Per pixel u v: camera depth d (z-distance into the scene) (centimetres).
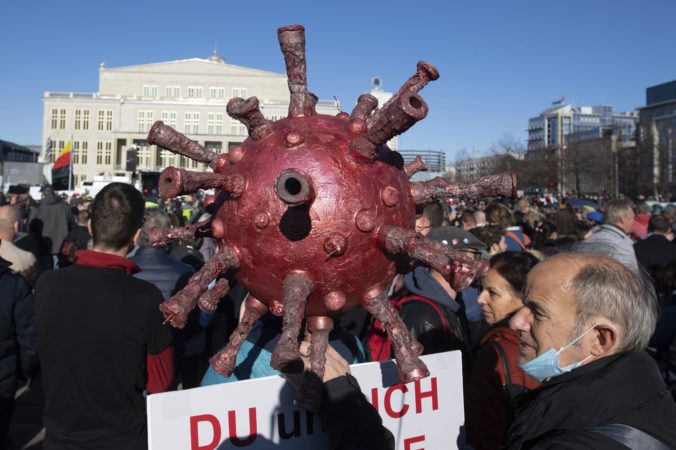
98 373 242
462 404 219
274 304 175
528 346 197
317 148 166
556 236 854
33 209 932
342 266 164
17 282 365
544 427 166
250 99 169
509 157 5250
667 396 163
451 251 157
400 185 177
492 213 671
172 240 190
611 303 173
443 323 290
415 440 210
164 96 6706
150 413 178
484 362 246
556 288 180
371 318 308
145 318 252
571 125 14225
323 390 185
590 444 149
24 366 377
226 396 187
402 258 180
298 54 183
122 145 6662
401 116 147
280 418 193
